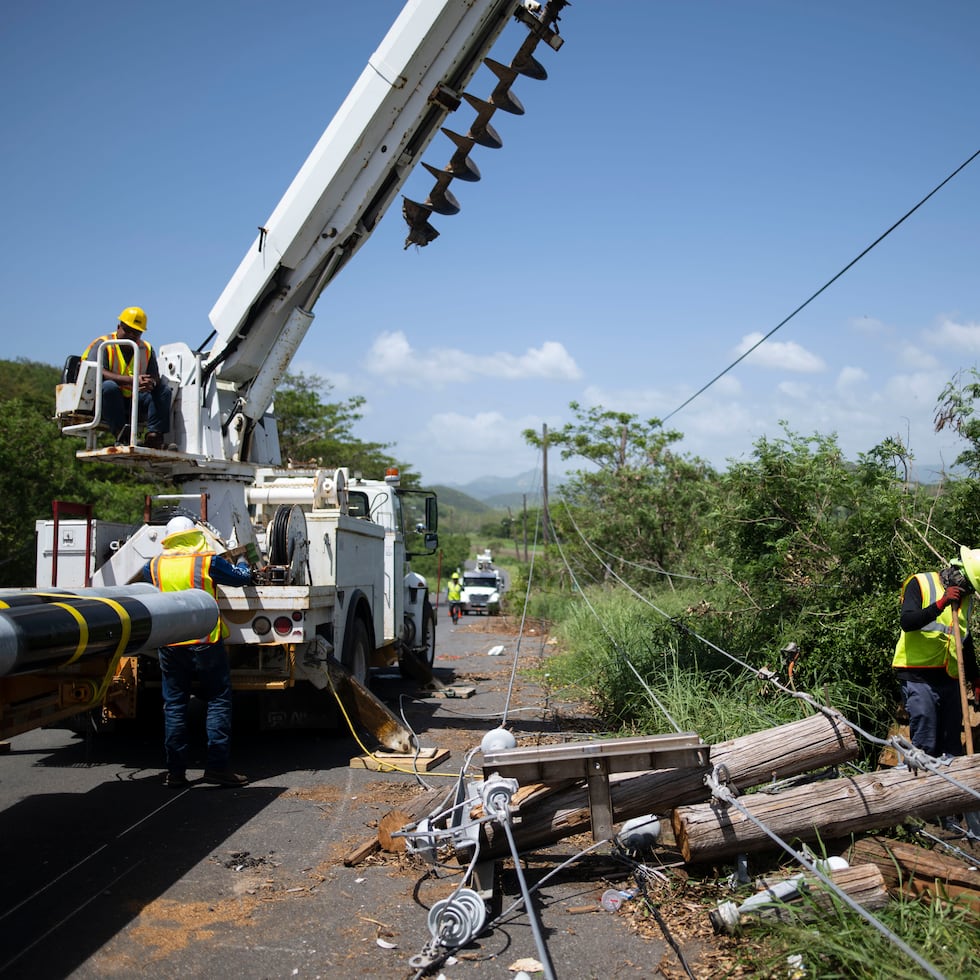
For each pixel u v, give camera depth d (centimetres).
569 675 1184
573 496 2723
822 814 466
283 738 870
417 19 759
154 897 470
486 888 471
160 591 624
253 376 887
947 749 572
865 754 645
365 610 952
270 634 736
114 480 2786
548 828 500
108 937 421
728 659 881
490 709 1046
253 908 458
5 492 1720
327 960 402
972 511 753
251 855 536
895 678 694
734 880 464
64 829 582
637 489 2273
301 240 824
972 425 759
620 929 431
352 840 564
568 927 434
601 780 476
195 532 721
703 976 380
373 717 786
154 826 589
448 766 761
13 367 5509
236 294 841
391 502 1123
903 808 466
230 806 637
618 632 1211
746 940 404
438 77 774
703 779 491
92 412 802
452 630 2589
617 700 941
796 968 371
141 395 816
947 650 568
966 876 430
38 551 791
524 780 471
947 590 565
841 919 390
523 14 736
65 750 819
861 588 780
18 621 389
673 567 2094
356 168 805
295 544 772
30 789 680
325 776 724
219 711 688
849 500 859
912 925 393
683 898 458
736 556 927
